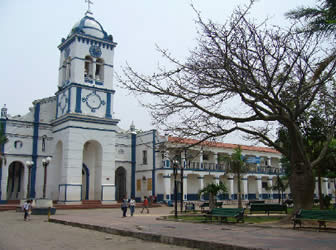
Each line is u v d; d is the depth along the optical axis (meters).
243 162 29.61
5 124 33.41
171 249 10.30
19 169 35.69
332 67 14.40
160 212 26.81
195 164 41.91
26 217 21.00
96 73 36.91
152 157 39.34
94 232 14.96
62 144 34.06
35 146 34.78
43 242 12.02
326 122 18.73
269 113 15.17
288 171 32.78
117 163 40.31
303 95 15.11
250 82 14.74
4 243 11.84
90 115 33.97
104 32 37.12
